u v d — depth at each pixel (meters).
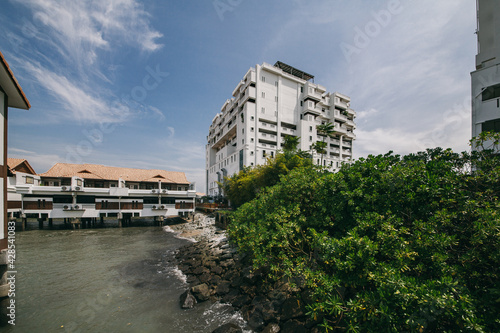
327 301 5.60
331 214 9.50
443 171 7.89
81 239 27.36
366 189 8.63
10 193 31.50
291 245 10.27
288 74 49.69
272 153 46.44
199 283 13.42
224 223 30.55
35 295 11.98
